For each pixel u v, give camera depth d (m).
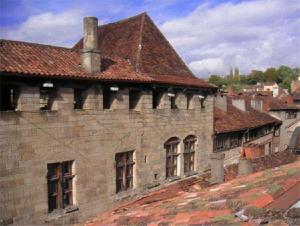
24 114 15.21
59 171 16.86
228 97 39.31
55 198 16.88
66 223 16.98
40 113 15.80
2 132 14.49
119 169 20.00
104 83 18.50
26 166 15.39
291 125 42.09
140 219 8.76
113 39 25.23
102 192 18.78
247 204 7.30
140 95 20.73
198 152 25.19
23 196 15.34
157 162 22.03
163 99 22.23
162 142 22.30
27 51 16.98
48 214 16.31
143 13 25.25
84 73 17.55
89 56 17.97
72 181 17.52
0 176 14.52
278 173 10.30
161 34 25.75
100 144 18.55
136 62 21.91
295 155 24.88
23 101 15.19
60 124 16.62
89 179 18.11
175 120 23.11
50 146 16.28
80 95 17.95
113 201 19.36
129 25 25.20
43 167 16.03
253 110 39.16
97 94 18.25
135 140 20.52
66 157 16.98
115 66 20.42
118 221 9.30
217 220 6.71
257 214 6.36
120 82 19.11
